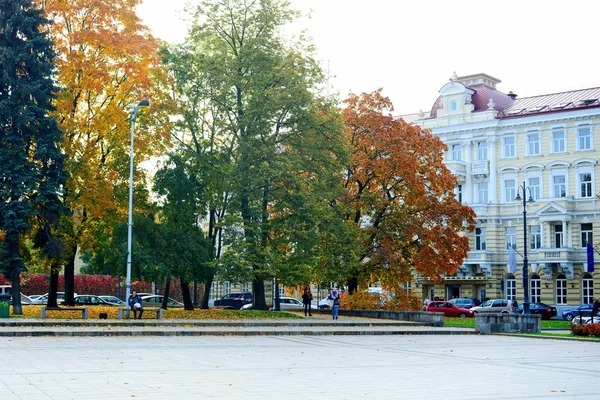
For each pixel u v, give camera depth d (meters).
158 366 19.30
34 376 16.77
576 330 36.94
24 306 47.31
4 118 38.31
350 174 52.16
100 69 41.69
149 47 43.19
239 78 44.03
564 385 16.78
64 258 42.06
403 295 50.38
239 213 45.78
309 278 44.03
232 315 42.53
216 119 46.53
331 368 19.72
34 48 39.06
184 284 46.12
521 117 71.00
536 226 69.94
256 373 18.22
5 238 37.97
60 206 39.31
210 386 15.66
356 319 44.78
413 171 49.22
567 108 68.44
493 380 17.53
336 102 47.69
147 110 43.25
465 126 74.00
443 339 33.97
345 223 46.09
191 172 45.38
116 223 41.81
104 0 42.47
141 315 38.25
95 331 30.17
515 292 70.44
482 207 72.19
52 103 41.34
